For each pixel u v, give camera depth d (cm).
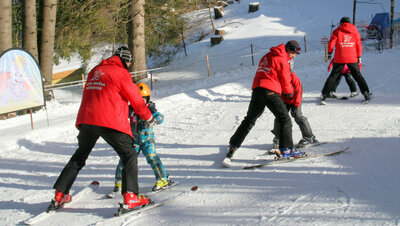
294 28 2659
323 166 462
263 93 485
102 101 375
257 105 493
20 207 434
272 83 485
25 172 580
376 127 610
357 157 482
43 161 638
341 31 795
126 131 384
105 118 374
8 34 1155
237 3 3544
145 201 396
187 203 399
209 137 671
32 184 518
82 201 434
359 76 796
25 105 868
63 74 2841
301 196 384
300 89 522
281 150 497
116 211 399
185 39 2880
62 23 1711
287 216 343
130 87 377
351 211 340
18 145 743
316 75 1286
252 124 498
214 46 2581
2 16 1139
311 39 2358
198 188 437
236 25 2941
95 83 380
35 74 880
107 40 1922
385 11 2758
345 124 650
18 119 1043
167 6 2106
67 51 1812
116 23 1789
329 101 859
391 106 751
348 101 838
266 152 543
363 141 544
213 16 3300
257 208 367
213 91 1162
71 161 405
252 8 3169
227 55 2358
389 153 482
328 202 364
